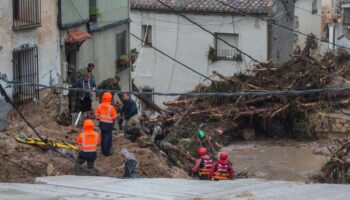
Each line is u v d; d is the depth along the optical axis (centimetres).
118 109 3077
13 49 2672
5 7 2608
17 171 2264
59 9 2986
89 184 1867
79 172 2305
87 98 3031
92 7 3359
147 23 4919
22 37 2731
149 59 4947
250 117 3719
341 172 2517
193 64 4831
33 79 2805
